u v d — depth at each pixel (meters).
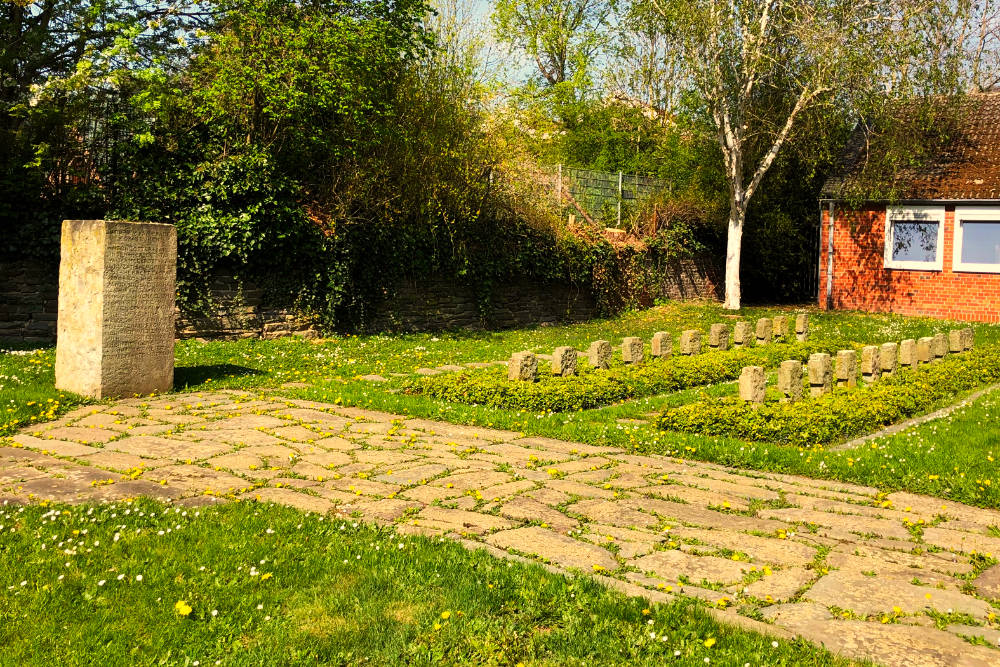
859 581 5.00
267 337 17.61
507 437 9.38
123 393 11.02
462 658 3.92
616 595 4.58
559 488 7.07
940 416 11.20
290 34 17.77
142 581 4.68
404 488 6.99
